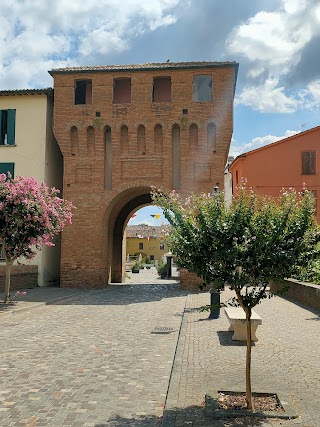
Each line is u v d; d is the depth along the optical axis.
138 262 66.56
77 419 5.91
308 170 34.72
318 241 6.25
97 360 9.24
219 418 5.66
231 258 6.10
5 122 29.34
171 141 27.97
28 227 18.27
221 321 14.23
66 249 27.88
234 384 7.04
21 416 6.00
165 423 5.51
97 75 28.52
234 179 39.66
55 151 30.20
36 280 27.44
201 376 7.64
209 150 27.69
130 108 28.22
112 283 33.59
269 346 10.15
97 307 18.86
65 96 28.61
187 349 9.91
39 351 10.08
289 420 5.56
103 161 28.27
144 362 9.09
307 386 6.99
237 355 9.28
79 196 28.20
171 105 27.97
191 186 27.58
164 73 28.19
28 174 28.59
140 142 28.28
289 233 6.18
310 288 16.91
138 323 14.44
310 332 11.86
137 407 6.41
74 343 11.04
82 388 7.29
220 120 27.64
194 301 20.28
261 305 17.47
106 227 29.05
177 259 6.55
